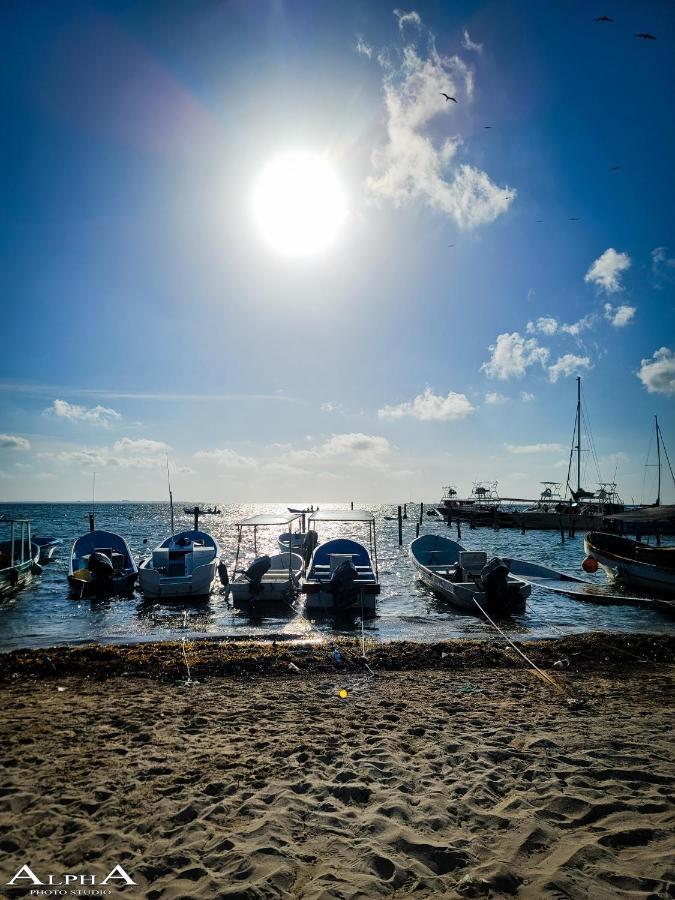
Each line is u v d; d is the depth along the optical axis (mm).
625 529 44375
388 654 10781
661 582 20094
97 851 3912
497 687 8734
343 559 18453
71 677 9242
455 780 5062
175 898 3352
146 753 5805
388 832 4125
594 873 3525
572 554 38156
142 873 3623
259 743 6117
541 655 10812
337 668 9914
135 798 4742
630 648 11344
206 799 4691
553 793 4707
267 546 41250
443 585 18719
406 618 16688
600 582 23344
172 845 3980
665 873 3500
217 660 10125
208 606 18375
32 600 19469
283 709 7504
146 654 10617
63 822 4324
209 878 3555
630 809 4402
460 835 4098
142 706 7578
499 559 18062
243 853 3836
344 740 6219
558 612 17438
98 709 7426
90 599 19562
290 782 5066
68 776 5207
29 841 4059
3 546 28156
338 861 3773
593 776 5090
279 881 3518
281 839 4035
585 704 7734
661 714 7242
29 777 5172
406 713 7312
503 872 3570
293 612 17391
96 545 24797
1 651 12680
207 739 6262
